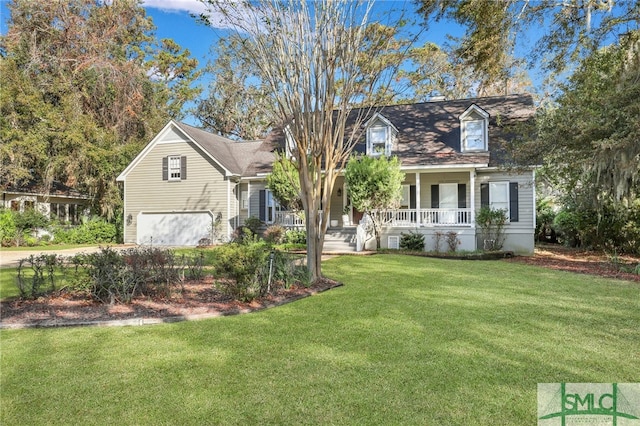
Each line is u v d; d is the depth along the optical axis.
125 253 7.08
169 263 7.32
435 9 14.27
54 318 5.45
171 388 3.29
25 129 22.03
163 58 31.55
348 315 5.53
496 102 18.78
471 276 8.86
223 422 2.78
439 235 15.57
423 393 3.16
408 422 2.76
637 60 10.44
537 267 10.73
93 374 3.57
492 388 3.24
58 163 21.88
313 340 4.46
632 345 4.23
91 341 4.49
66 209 26.84
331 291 7.30
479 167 15.26
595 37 13.20
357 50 7.94
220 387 3.30
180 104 32.22
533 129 12.97
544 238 21.39
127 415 2.87
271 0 7.56
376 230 15.88
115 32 27.86
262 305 6.17
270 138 22.00
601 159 10.02
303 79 7.82
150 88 28.19
